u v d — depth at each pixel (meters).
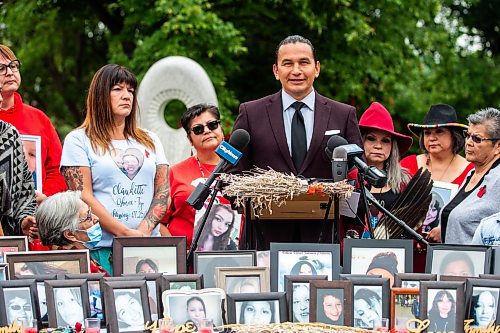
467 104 24.94
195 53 18.72
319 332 5.25
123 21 21.91
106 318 5.38
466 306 5.43
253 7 20.12
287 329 5.30
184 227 7.70
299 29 20.73
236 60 21.23
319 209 6.08
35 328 5.16
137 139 7.07
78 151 6.87
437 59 24.19
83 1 22.52
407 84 22.58
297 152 6.96
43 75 27.91
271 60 21.45
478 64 24.94
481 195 6.98
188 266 6.18
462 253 5.89
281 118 7.03
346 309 5.45
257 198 5.89
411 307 5.46
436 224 7.53
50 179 7.79
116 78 6.93
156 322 5.38
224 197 6.91
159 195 7.05
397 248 5.94
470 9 27.56
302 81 6.96
